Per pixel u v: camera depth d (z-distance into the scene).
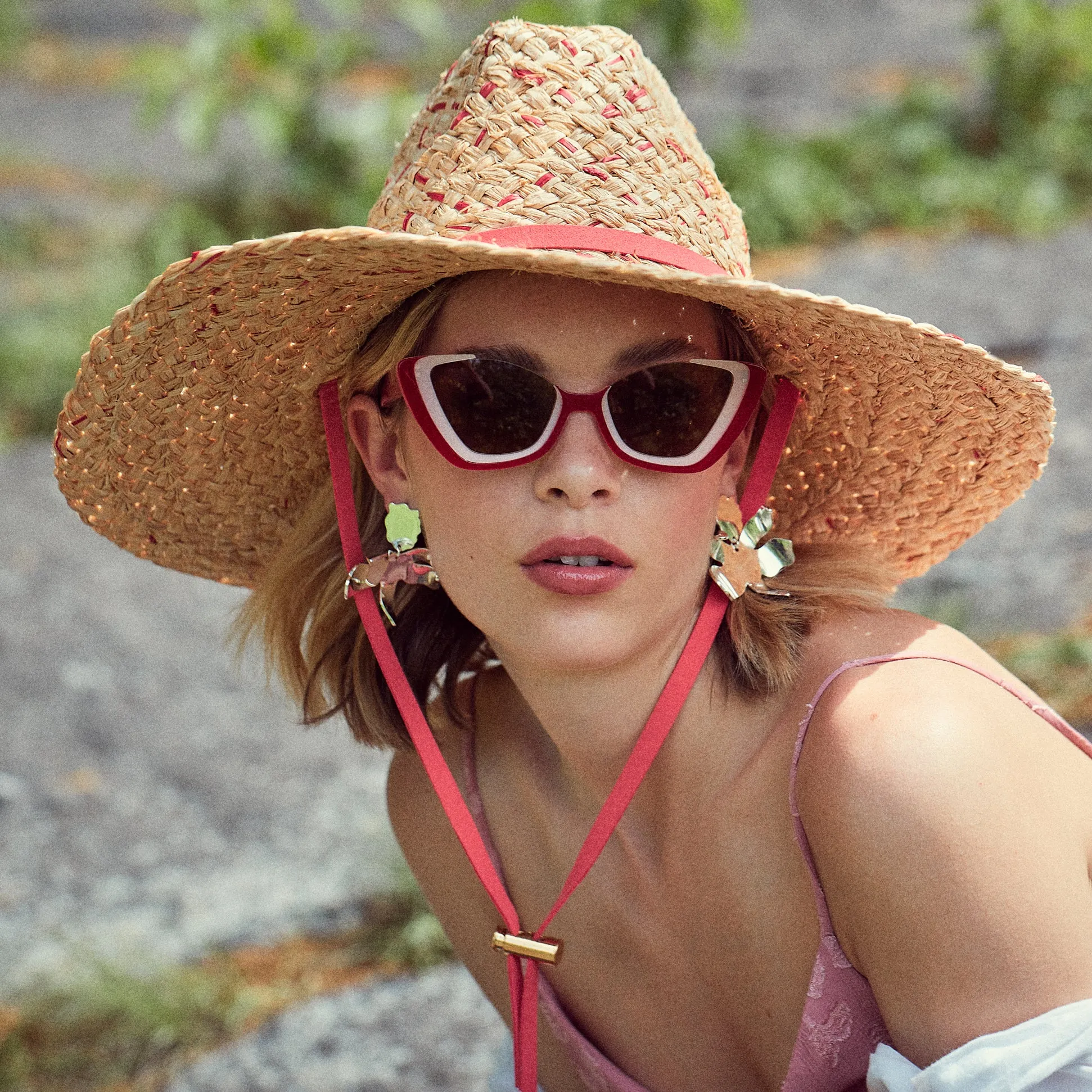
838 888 1.50
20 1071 3.17
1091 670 3.83
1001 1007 1.37
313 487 1.98
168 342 1.69
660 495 1.52
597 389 1.50
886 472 1.81
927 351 1.54
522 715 1.91
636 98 1.56
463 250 1.35
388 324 1.67
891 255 7.96
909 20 12.60
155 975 3.41
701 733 1.65
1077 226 8.16
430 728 1.95
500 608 1.57
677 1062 1.84
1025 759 1.43
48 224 9.54
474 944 2.06
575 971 1.88
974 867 1.37
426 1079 3.04
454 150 1.58
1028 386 1.57
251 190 9.46
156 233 8.66
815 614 1.65
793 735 1.58
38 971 3.52
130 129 11.59
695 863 1.68
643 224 1.53
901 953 1.42
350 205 8.56
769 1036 1.71
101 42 13.95
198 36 8.38
